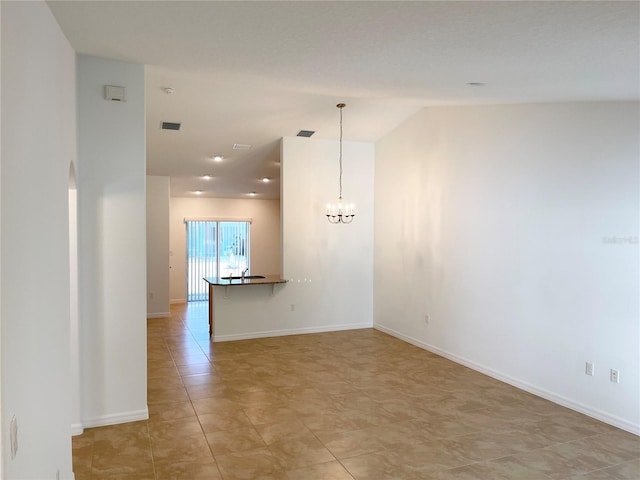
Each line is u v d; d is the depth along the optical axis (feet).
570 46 7.73
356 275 23.48
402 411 12.71
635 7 5.97
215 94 16.21
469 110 16.72
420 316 19.86
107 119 11.64
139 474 9.29
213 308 21.30
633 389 11.32
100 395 11.72
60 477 7.04
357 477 9.21
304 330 22.65
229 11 7.39
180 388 14.66
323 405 13.17
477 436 11.12
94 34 9.09
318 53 9.70
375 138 22.76
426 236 19.34
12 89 4.88
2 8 4.49
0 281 4.20
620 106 11.67
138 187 11.98
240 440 10.88
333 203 20.40
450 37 7.91
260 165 25.27
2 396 4.15
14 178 4.87
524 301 14.44
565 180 13.06
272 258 37.63
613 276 11.80
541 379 13.85
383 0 6.52
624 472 9.42
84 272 11.53
